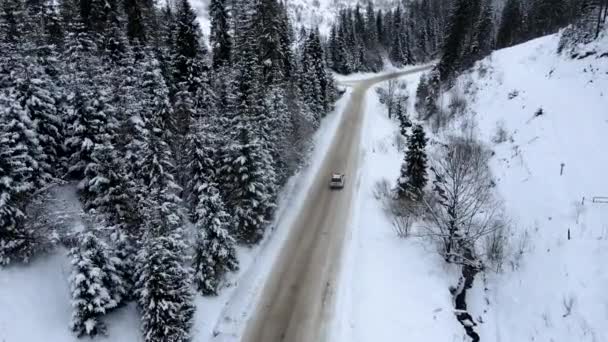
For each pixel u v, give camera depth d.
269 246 26.14
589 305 15.98
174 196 19.69
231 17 48.38
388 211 29.52
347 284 22.22
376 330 18.70
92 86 20.98
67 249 17.77
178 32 34.22
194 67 31.66
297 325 19.34
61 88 22.88
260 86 33.00
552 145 27.25
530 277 19.84
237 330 18.84
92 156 18.27
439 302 20.12
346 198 33.22
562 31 43.69
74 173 21.52
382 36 112.81
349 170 39.38
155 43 33.22
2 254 15.25
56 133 20.84
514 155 29.92
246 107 27.02
